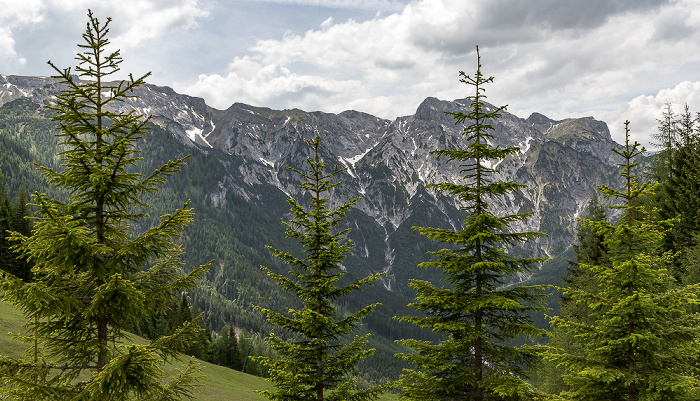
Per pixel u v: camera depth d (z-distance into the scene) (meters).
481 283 14.95
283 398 14.65
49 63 9.86
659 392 12.45
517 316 14.58
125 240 11.32
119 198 10.72
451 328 14.32
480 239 14.23
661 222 13.13
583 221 14.13
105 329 10.78
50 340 10.43
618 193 13.74
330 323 14.61
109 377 9.14
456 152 14.86
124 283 9.87
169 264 11.66
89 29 10.36
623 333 13.34
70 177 10.23
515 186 14.27
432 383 14.70
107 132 10.36
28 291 9.00
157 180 10.83
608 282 13.77
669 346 13.34
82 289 10.57
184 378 11.28
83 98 10.44
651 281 13.52
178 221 10.75
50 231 9.27
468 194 14.91
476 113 14.73
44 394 9.53
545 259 14.12
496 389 13.18
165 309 11.19
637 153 13.29
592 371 12.87
